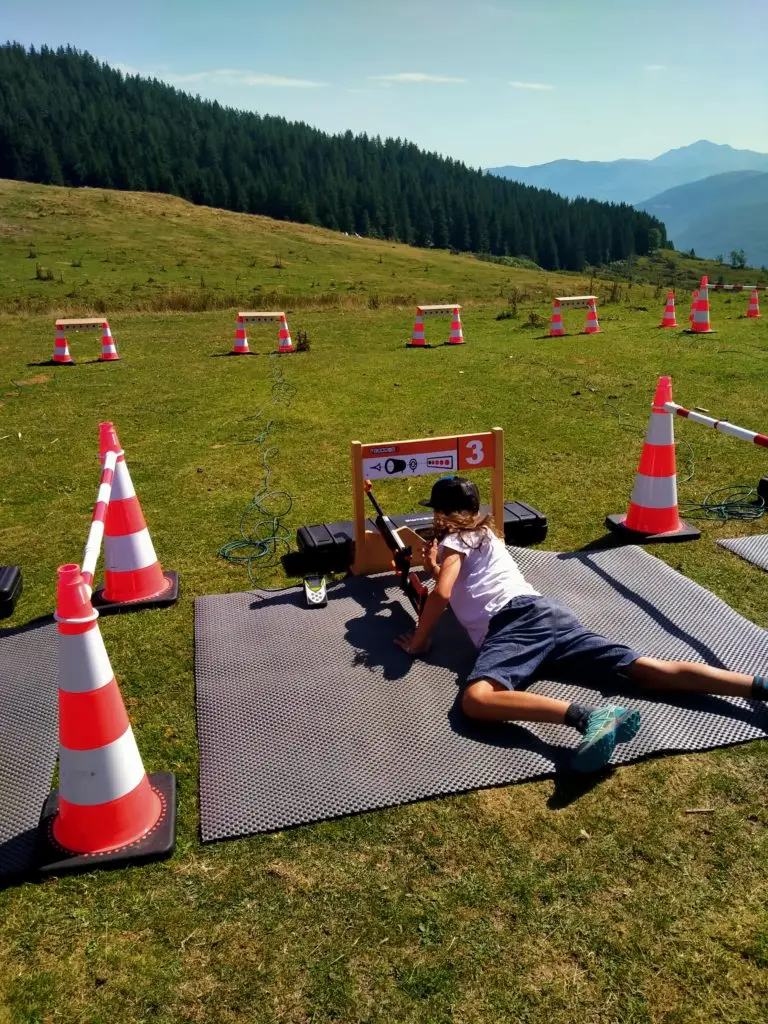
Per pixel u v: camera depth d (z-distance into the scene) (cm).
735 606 389
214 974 204
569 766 273
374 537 429
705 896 221
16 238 4534
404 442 419
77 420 838
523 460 645
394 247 7212
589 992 195
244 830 251
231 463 667
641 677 304
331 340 1375
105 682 241
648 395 844
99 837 243
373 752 285
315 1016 192
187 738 301
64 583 235
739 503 526
